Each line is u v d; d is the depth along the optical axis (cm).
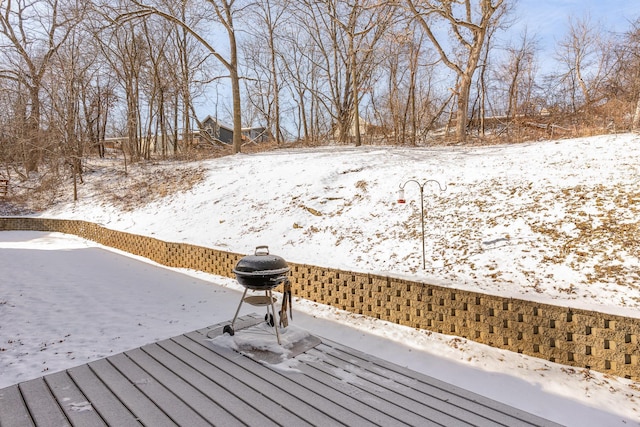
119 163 2133
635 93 1592
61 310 507
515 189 701
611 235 484
